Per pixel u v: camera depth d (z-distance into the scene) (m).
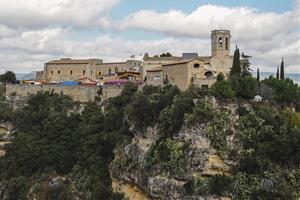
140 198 136.88
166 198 128.75
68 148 165.75
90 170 152.88
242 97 137.62
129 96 163.12
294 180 122.62
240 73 153.50
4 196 160.62
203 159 126.56
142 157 138.38
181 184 126.88
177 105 136.12
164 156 132.12
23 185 159.50
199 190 123.12
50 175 160.62
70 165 161.75
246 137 128.50
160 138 137.62
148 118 143.62
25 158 165.38
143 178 135.50
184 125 132.25
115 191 142.88
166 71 161.00
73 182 153.88
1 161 169.62
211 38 169.88
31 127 176.00
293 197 120.56
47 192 155.12
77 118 173.50
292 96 145.75
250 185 121.38
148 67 188.62
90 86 178.88
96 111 170.88
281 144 125.31
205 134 129.12
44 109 177.88
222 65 167.88
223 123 130.38
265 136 128.12
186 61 155.12
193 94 137.12
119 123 158.00
